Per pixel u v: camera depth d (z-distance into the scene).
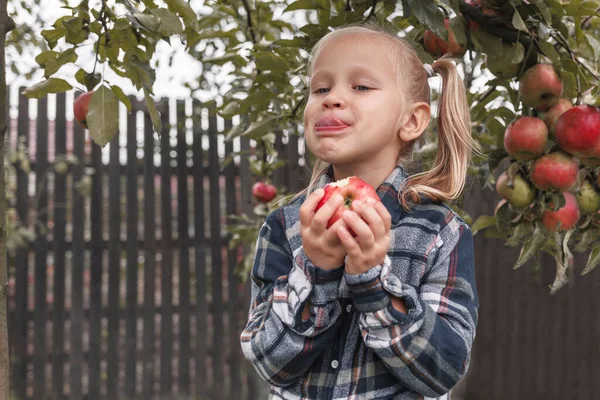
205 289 4.86
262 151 3.13
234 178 4.82
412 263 1.16
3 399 1.25
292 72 2.06
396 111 1.21
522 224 1.88
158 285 5.32
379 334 1.04
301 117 2.20
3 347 1.26
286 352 1.09
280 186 4.64
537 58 1.75
